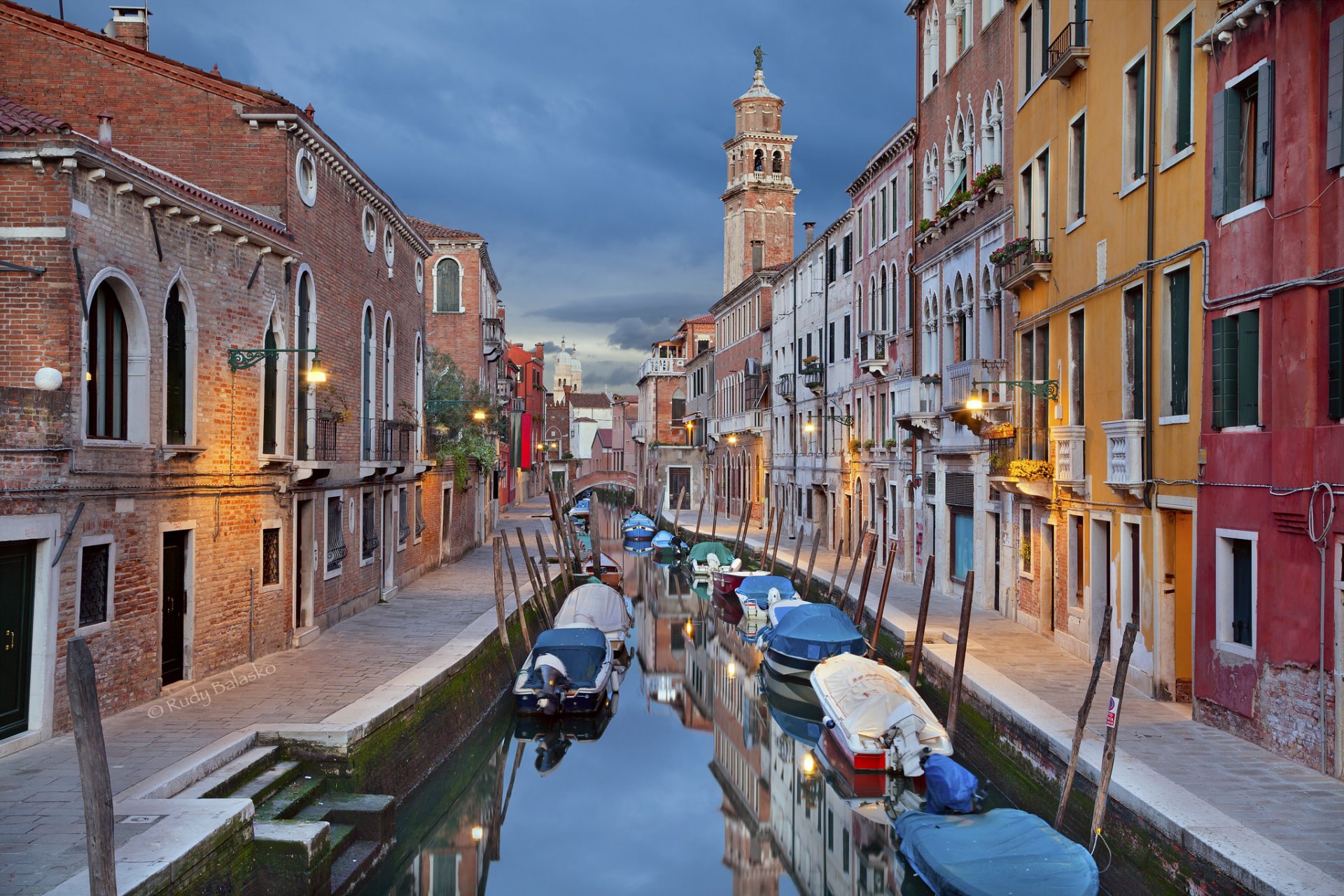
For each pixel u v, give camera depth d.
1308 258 9.77
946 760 12.33
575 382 132.50
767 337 46.62
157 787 8.95
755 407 47.50
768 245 59.72
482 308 38.41
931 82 24.95
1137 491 13.16
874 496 30.09
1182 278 12.45
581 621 22.48
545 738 18.05
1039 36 18.05
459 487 32.75
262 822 9.45
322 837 9.30
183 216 12.86
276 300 15.55
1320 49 9.73
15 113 11.06
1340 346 9.42
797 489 40.03
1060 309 16.48
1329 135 9.52
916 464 25.47
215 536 13.77
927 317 24.97
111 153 11.63
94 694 6.50
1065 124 16.47
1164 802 8.68
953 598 22.48
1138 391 13.75
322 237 17.58
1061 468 15.87
